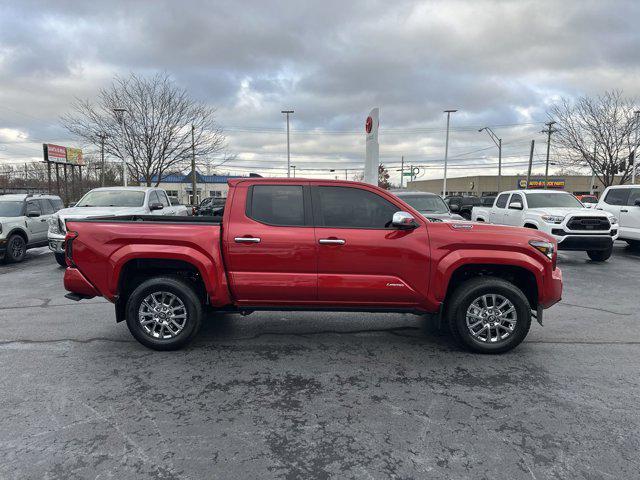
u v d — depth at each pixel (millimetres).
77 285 4488
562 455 2760
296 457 2744
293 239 4336
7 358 4363
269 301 4484
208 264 4344
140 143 23125
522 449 2826
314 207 4457
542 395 3594
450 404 3441
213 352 4543
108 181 50969
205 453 2775
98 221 4465
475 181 73938
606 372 4062
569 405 3424
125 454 2758
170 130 23250
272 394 3611
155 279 4445
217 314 5922
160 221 4770
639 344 4836
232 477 2541
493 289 4355
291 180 4535
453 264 4301
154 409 3342
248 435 2988
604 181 27453
